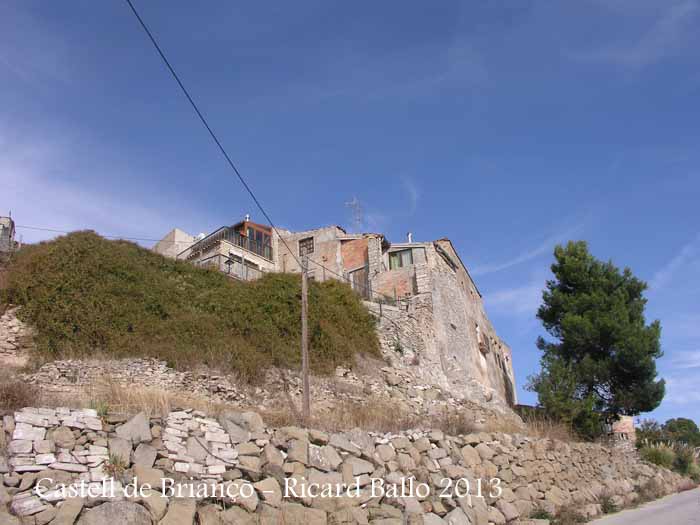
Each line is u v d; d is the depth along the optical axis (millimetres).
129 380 17656
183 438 10094
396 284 34938
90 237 22156
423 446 14398
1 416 8617
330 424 13625
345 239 39656
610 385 32469
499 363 44969
